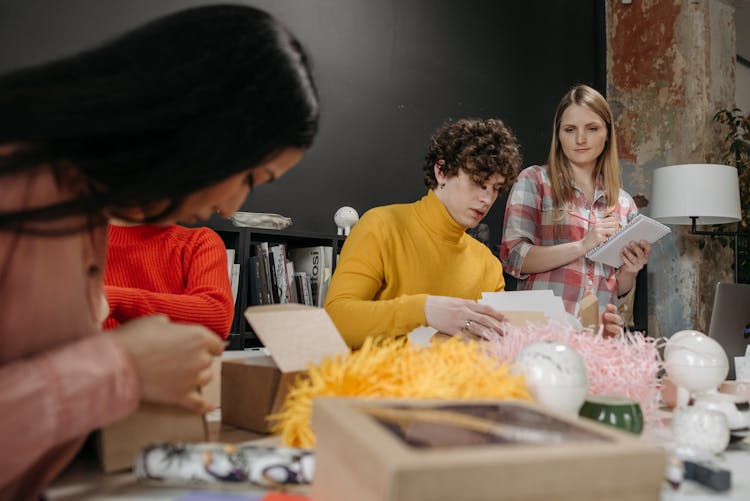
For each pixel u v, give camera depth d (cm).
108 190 48
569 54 422
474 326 105
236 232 235
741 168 391
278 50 54
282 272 241
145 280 173
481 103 371
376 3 328
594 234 214
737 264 368
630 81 416
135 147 47
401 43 337
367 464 36
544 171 245
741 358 139
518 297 112
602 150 237
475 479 34
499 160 144
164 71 48
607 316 117
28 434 43
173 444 55
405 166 333
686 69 386
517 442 39
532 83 399
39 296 48
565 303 226
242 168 52
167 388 51
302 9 298
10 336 48
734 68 408
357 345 128
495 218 360
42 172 48
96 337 49
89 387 46
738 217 321
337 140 307
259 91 51
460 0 366
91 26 237
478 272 168
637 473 38
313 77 59
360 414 44
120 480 56
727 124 397
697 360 86
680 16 390
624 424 66
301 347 69
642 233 193
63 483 54
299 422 58
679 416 72
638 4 414
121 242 173
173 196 50
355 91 315
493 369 66
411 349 66
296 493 53
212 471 52
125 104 46
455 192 151
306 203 293
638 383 80
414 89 340
